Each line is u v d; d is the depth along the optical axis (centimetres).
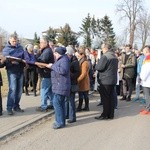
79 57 727
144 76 751
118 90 1046
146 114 743
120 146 493
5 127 569
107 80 666
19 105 737
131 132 578
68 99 640
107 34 5147
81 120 668
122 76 948
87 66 722
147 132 580
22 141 510
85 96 764
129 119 687
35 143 501
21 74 677
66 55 585
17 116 657
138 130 593
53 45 812
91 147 485
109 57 668
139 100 952
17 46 663
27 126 593
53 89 589
